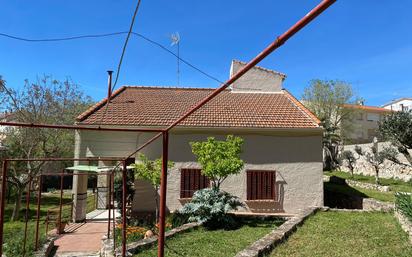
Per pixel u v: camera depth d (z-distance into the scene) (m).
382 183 22.72
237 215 14.13
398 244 8.52
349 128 43.75
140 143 15.65
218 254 8.78
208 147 13.09
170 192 15.34
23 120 19.94
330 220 11.72
